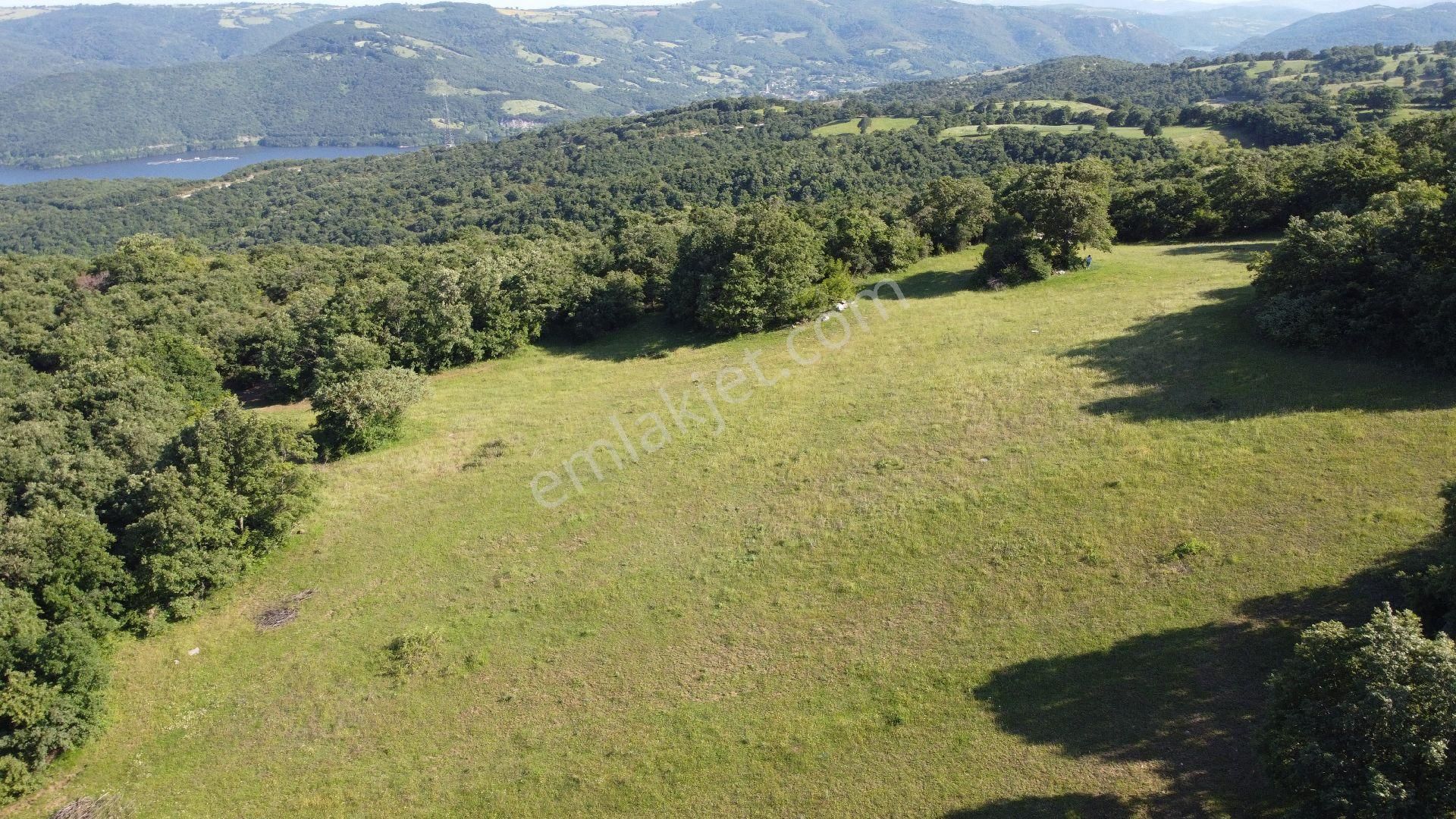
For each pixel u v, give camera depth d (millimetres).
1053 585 23000
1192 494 25312
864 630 22938
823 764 18922
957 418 34031
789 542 27531
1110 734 18016
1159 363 35125
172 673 25328
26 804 20875
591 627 25062
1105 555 23594
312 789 20516
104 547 27203
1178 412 30531
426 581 28812
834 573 25609
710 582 26312
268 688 24328
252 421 30891
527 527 31469
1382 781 12570
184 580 27578
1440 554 19312
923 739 19062
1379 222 32969
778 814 17844
